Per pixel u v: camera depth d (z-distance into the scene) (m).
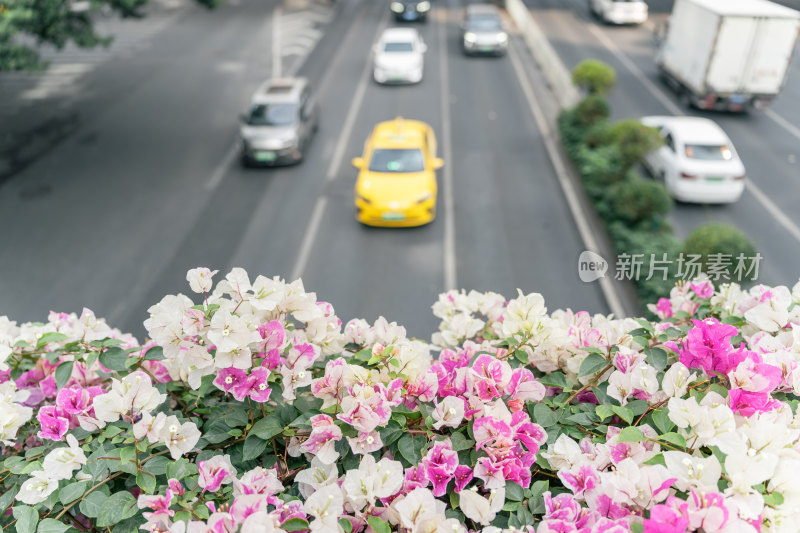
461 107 18.94
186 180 13.99
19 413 2.44
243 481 2.03
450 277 10.19
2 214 12.31
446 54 24.81
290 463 2.36
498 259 10.72
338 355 2.82
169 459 2.30
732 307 3.01
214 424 2.34
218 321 2.15
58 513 2.20
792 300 2.91
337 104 19.28
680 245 9.59
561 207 12.59
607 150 13.18
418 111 18.64
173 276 10.23
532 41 25.25
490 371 2.32
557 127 16.66
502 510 2.19
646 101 19.58
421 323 9.02
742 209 12.81
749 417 2.12
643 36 27.78
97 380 2.91
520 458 2.20
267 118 14.72
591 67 17.06
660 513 1.66
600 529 1.77
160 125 17.41
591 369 2.46
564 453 2.20
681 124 13.48
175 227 11.85
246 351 2.20
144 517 2.08
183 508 2.00
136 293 9.77
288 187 13.64
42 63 12.02
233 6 33.59
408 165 12.05
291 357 2.34
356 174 14.34
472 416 2.27
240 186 13.69
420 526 1.90
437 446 2.11
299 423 2.23
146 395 2.24
